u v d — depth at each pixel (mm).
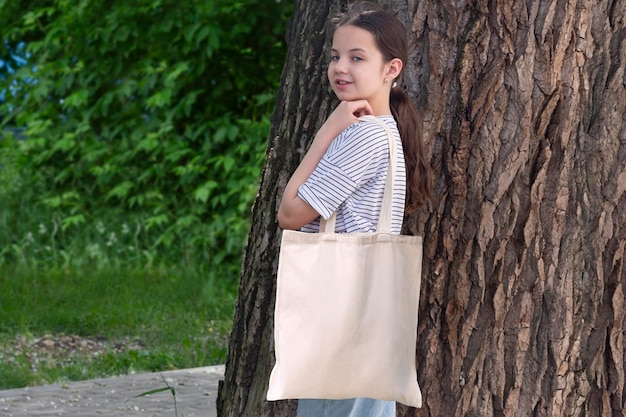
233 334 4230
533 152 3648
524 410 3723
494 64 3621
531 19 3598
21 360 7238
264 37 12070
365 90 3256
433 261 3719
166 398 6137
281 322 3082
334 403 3305
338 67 3270
